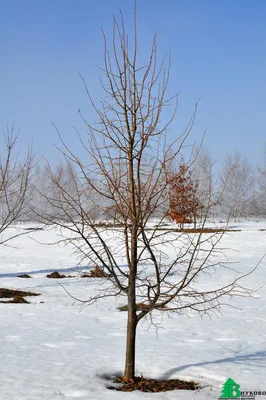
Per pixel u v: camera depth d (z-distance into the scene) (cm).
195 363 804
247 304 1404
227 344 945
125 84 733
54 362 813
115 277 750
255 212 6003
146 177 735
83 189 738
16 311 1327
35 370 765
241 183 5931
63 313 1302
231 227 3803
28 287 1703
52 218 771
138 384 714
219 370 762
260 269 2048
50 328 1103
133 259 746
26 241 3244
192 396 659
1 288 1664
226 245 2741
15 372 753
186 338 999
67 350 897
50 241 3194
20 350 893
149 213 739
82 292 1614
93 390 680
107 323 1173
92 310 1345
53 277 1930
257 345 936
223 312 1295
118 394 668
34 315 1272
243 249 2631
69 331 1071
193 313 1278
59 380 719
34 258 2528
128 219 768
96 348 914
